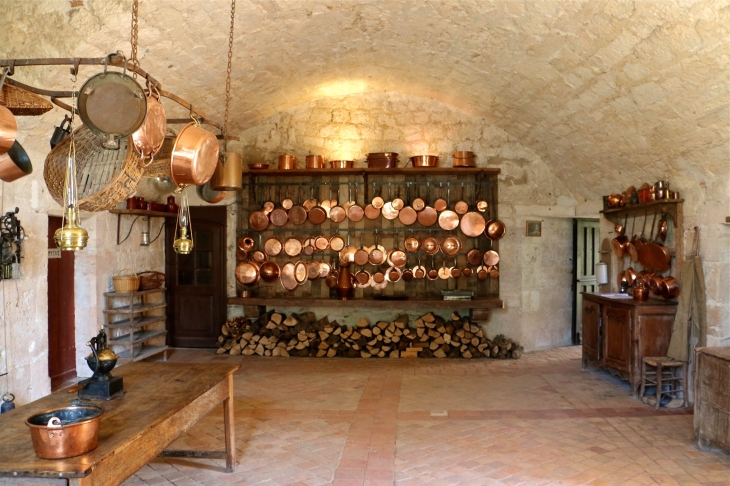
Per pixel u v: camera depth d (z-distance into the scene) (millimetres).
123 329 6215
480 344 6656
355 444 3758
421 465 3404
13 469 1763
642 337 4836
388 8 4129
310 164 6734
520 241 6934
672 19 3213
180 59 4285
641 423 4172
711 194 4539
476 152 6980
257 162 7078
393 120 7031
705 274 4605
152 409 2416
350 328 6879
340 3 4008
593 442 3781
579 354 6879
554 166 6762
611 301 5277
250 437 3900
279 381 5535
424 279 6945
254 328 6949
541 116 5680
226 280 7102
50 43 3291
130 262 6344
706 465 3391
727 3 2902
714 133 4008
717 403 3477
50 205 4508
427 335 6734
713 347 3707
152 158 2598
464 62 5148
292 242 6953
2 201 3914
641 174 5355
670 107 4070
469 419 4293
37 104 2539
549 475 3254
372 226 6973
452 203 6953
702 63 3428
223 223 7086
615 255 6285
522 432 3988
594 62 4102
